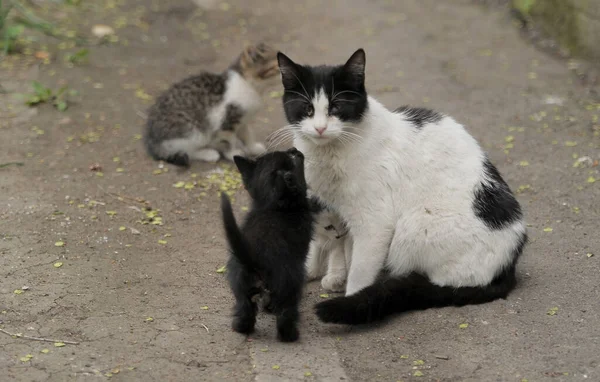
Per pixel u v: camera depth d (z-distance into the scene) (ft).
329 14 44.39
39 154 26.94
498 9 43.83
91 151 27.53
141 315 17.24
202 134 27.17
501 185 18.19
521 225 18.13
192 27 42.29
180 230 22.16
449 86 33.63
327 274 19.31
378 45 39.09
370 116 17.78
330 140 17.29
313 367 15.20
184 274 19.43
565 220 22.16
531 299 17.65
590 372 14.56
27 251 20.13
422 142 17.95
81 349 15.67
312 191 18.13
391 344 16.11
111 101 32.14
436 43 39.34
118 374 14.78
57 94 31.53
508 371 14.76
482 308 17.35
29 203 23.13
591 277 18.61
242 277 15.79
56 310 17.29
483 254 17.49
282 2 46.88
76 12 42.57
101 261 19.92
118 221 22.43
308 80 17.63
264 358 15.51
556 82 33.76
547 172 25.52
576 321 16.53
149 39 40.04
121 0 45.47
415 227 17.63
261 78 27.12
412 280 17.38
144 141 27.63
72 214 22.62
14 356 15.29
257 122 30.89
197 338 16.25
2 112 30.19
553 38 38.81
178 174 26.22
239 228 16.40
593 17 34.96
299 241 16.39
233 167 27.14
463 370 14.94
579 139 27.91
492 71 35.37
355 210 17.78
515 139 28.22
